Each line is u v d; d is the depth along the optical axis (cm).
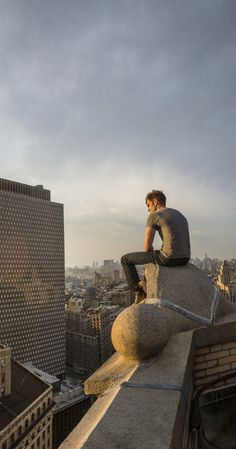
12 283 14612
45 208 17462
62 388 10575
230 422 379
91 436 205
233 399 402
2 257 14612
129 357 329
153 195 548
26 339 14450
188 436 300
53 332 15562
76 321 16675
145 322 322
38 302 15438
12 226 15512
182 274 460
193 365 361
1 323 13738
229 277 13688
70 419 9131
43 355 14838
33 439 4944
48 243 17125
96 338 15088
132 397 253
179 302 425
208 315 429
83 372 15162
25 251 15762
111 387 309
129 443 198
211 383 357
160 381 275
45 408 5562
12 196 15838
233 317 450
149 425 214
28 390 5638
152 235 496
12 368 6262
